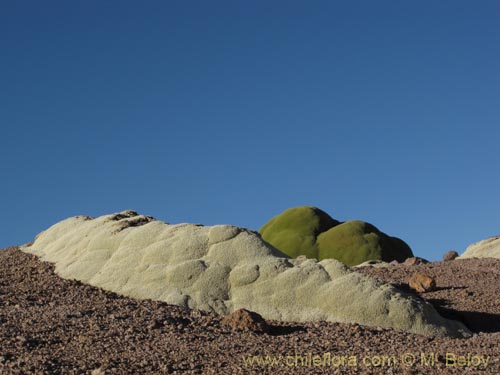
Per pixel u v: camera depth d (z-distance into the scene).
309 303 16.23
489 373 10.52
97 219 22.44
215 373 10.89
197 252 18.11
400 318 15.40
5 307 15.05
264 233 40.94
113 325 13.95
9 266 20.30
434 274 22.91
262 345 13.00
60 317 14.31
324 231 39.53
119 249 19.03
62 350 11.98
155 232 19.39
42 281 18.12
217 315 15.95
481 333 15.28
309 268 17.27
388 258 36.06
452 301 19.05
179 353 12.11
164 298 16.64
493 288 20.44
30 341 12.31
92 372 10.65
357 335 14.16
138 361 11.49
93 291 17.17
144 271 17.75
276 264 17.44
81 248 20.09
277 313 16.08
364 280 16.67
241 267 17.44
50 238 22.67
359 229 37.94
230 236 18.62
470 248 31.66
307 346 12.99
